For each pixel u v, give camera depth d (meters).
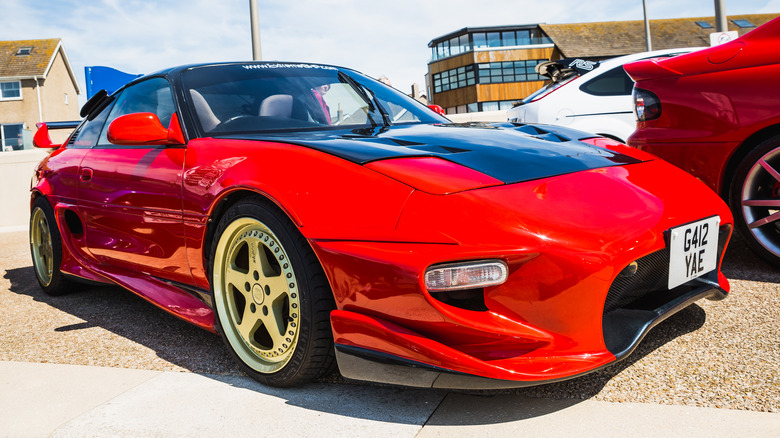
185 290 2.32
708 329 2.05
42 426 1.70
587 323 1.53
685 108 2.72
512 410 1.60
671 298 1.79
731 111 2.58
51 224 3.17
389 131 2.16
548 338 1.51
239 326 1.97
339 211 1.64
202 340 2.41
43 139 3.48
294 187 1.73
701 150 2.69
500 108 44.84
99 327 2.69
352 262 1.58
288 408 1.71
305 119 2.39
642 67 2.87
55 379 2.06
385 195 1.60
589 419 1.52
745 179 2.61
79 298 3.30
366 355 1.59
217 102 2.38
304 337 1.73
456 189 1.57
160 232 2.29
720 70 2.62
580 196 1.64
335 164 1.73
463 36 45.25
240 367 1.97
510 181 1.64
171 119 2.34
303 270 1.71
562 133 2.21
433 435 1.50
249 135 2.17
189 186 2.08
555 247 1.49
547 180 1.68
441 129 2.19
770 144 2.50
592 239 1.53
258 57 7.89
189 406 1.77
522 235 1.49
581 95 5.46
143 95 2.70
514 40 44.69
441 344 1.51
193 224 2.08
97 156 2.78
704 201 1.91
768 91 2.48
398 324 1.55
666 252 1.72
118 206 2.51
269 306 1.85
